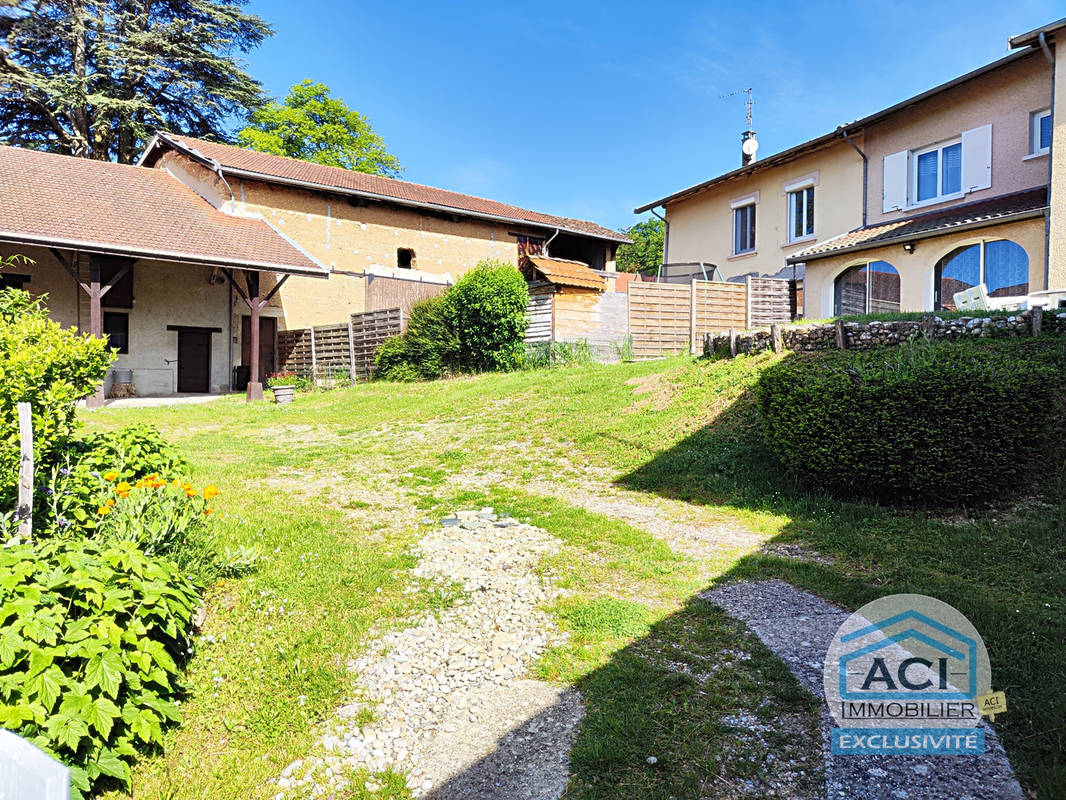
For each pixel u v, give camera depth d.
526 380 12.95
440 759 2.49
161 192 18.25
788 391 6.07
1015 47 10.31
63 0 24.64
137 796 2.27
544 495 6.46
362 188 21.69
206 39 26.73
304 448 9.27
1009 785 2.19
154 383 18.50
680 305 16.48
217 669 3.08
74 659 2.44
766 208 18.23
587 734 2.57
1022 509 4.93
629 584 4.15
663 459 7.34
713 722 2.62
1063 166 9.82
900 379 5.27
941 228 11.70
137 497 4.04
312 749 2.56
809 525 5.13
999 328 7.20
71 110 24.72
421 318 16.20
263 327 20.61
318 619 3.62
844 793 2.19
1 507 3.70
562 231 26.64
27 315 4.66
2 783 1.59
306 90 32.72
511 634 3.50
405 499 6.41
